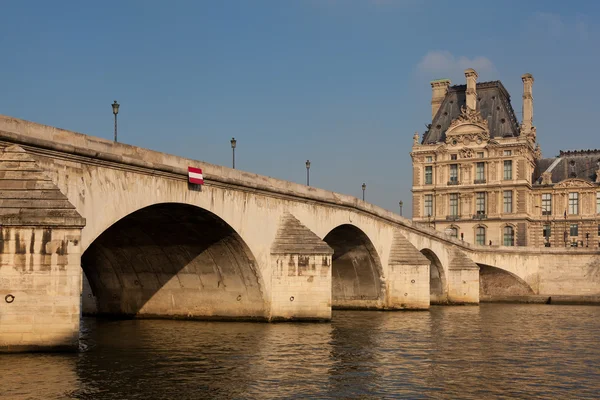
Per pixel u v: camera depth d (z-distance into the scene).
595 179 134.88
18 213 28.62
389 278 69.19
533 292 103.69
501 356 37.09
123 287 52.00
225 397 25.69
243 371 30.59
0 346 28.94
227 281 49.00
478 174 135.88
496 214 133.12
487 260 98.12
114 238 46.84
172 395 25.75
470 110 137.00
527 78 139.50
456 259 85.19
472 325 54.78
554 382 30.03
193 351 35.72
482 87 141.12
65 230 29.17
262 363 32.66
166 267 49.59
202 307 50.38
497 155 133.75
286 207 51.28
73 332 29.23
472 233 135.00
